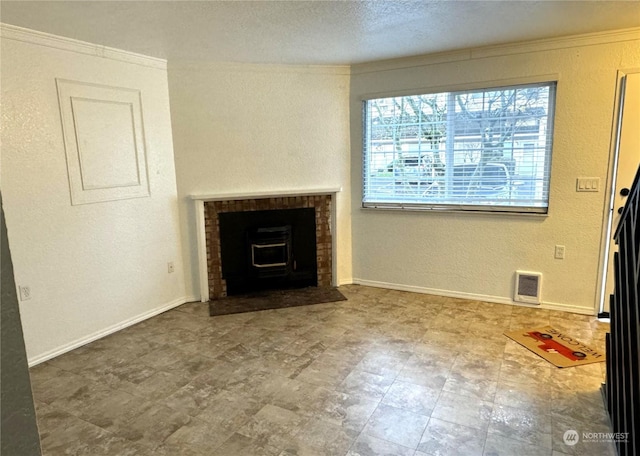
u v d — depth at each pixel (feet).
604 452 6.45
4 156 9.03
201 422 7.39
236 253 13.84
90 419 7.53
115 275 11.48
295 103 13.60
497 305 12.64
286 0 7.95
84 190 10.62
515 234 12.31
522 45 11.28
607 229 11.24
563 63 10.99
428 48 11.68
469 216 12.84
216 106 12.98
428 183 13.43
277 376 8.86
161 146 12.57
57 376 9.07
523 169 12.11
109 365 9.53
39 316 9.80
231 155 13.34
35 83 9.46
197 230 13.28
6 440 1.69
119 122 11.35
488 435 6.88
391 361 9.37
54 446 6.81
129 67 11.48
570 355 9.44
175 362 9.59
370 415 7.47
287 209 14.05
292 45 11.09
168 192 12.89
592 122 10.95
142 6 8.08
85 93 10.48
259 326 11.50
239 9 8.37
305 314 12.28
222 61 12.71
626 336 6.25
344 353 9.81
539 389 8.15
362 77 13.58
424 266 13.76
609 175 11.00
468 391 8.14
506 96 11.98
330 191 14.06
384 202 14.19
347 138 14.17
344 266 14.83
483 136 12.46
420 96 13.07
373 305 12.86
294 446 6.72
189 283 13.66
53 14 8.35
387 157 13.92
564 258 11.80
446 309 12.40
